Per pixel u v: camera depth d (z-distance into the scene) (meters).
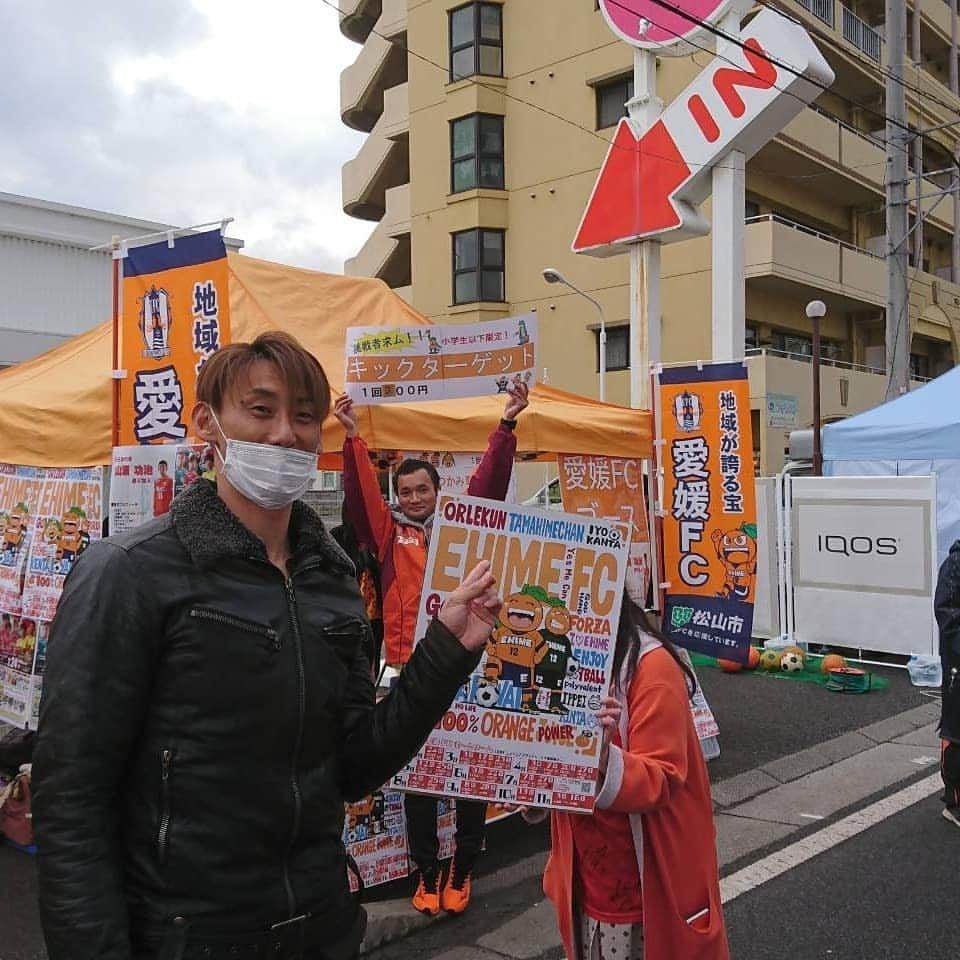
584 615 2.17
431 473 3.99
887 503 8.61
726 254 10.12
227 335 3.67
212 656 1.55
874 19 23.41
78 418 4.45
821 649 9.32
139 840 1.53
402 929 3.70
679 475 5.85
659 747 2.11
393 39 23.92
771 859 4.38
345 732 1.79
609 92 20.00
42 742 1.48
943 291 25.12
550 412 5.53
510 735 2.12
